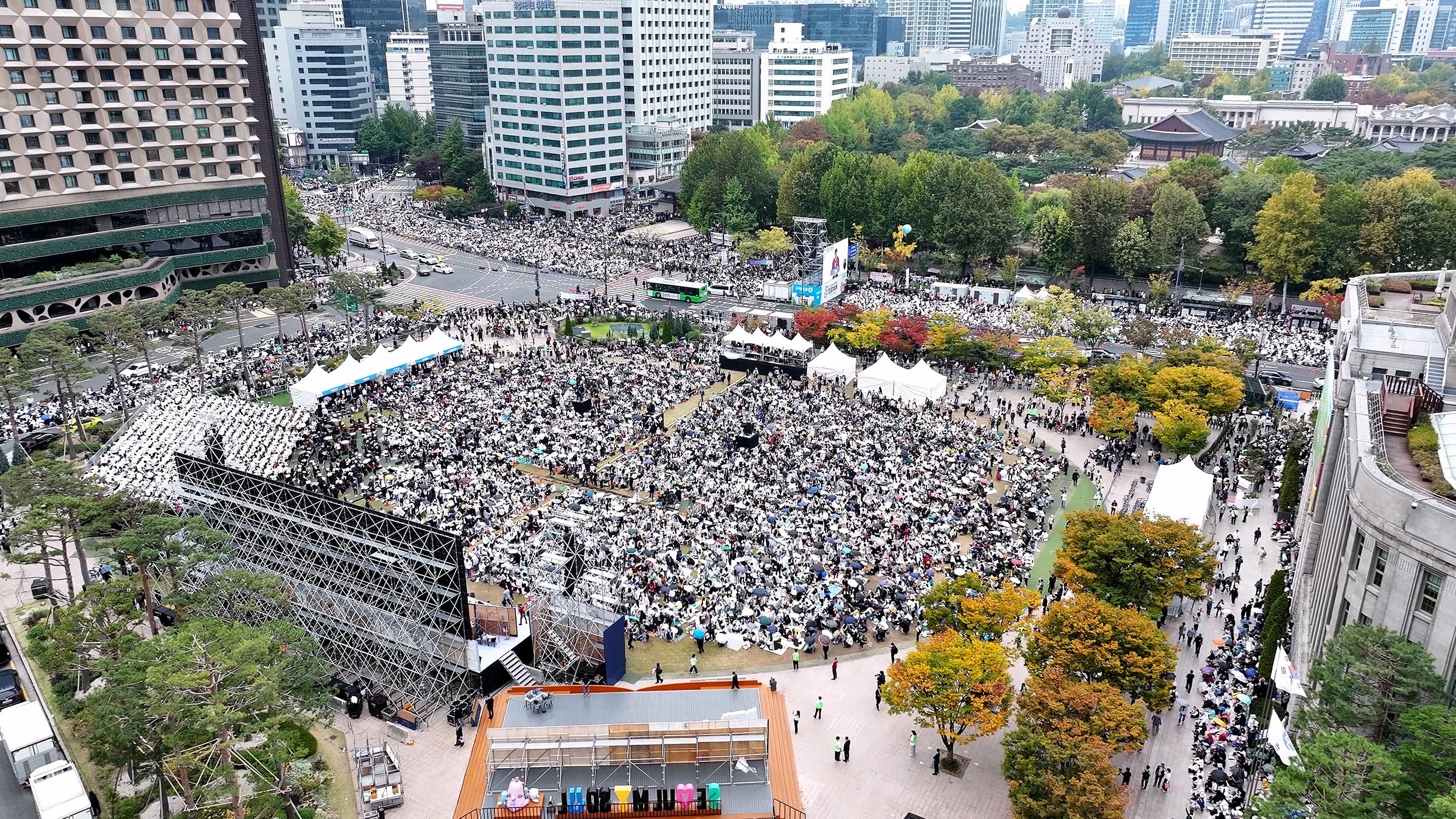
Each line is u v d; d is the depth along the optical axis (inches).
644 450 3853.3
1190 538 2625.5
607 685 2418.8
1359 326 3216.0
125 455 3695.9
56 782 2033.7
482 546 3120.1
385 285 6486.2
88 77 5634.8
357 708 2469.2
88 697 1998.0
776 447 3843.5
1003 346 4857.3
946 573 2933.1
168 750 1993.1
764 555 3034.0
